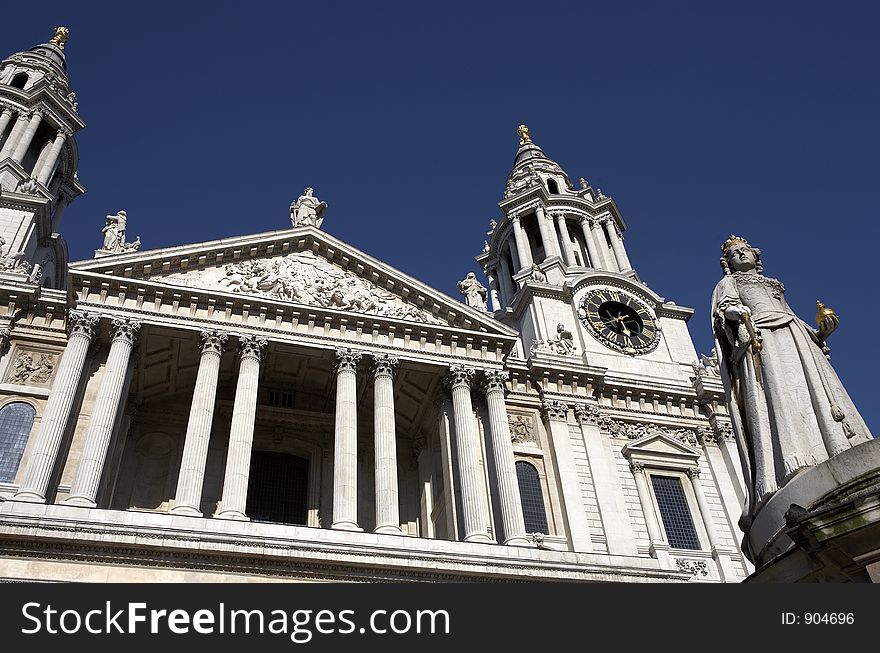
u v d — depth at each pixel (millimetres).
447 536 38906
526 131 77875
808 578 9812
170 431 43500
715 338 13492
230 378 43438
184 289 39219
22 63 66625
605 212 66438
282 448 45094
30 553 27797
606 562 34750
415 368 42531
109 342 38812
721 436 49062
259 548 30047
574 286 56219
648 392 49875
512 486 38625
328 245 44438
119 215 44188
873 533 8797
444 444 41531
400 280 44000
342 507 34719
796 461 10844
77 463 35250
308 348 40375
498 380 42906
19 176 54625
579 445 45969
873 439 9914
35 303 40406
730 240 14344
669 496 46250
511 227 66625
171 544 29078
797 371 11773
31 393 37531
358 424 46281
